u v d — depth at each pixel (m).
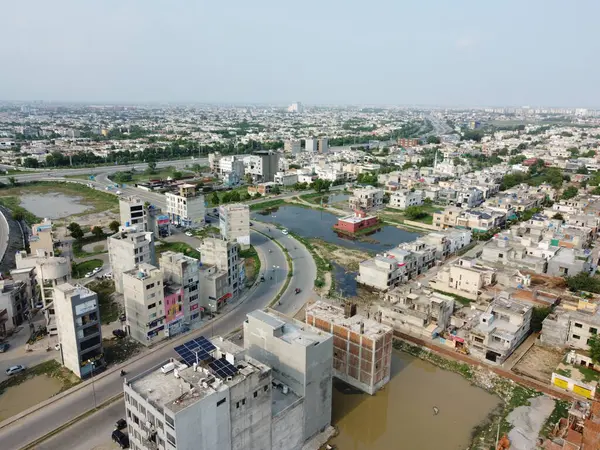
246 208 181.50
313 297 137.50
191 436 59.56
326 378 82.38
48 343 110.50
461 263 145.62
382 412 89.62
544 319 112.38
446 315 119.12
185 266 115.56
